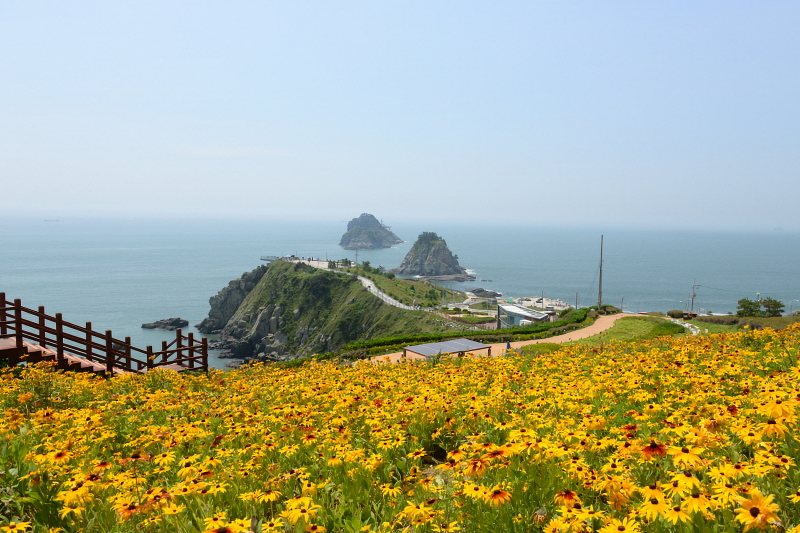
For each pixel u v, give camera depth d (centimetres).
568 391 941
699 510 405
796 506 461
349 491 619
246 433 838
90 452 768
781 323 4831
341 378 1370
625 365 1275
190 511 559
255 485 621
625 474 532
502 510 502
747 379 952
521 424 756
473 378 1164
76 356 1927
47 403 1203
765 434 569
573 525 438
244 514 567
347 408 934
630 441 569
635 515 429
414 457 692
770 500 401
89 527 535
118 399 1189
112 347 1864
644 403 905
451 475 604
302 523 493
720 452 566
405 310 17375
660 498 421
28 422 914
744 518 394
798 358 1145
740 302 10175
